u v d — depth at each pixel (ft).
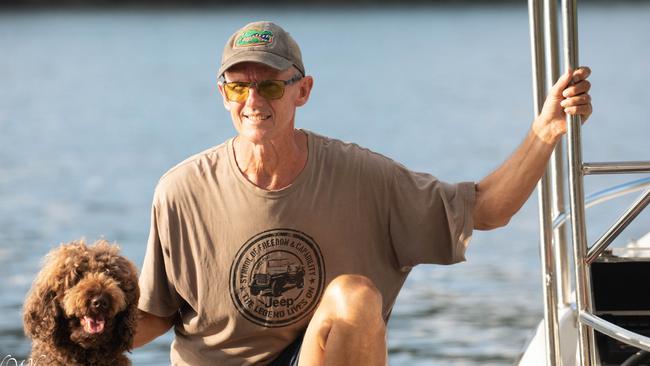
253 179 32.83
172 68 485.97
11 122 289.94
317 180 32.99
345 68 470.39
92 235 136.87
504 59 497.05
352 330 28.45
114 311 27.58
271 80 32.01
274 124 32.17
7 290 105.81
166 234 33.19
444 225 33.47
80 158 218.79
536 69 32.30
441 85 385.29
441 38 634.02
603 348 31.78
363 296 28.55
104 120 295.89
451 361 78.48
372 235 33.50
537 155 31.96
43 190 177.17
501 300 98.37
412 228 33.55
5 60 511.40
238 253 32.68
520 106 307.58
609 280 31.35
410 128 261.85
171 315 34.35
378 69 462.19
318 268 32.81
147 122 289.74
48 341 27.86
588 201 36.47
